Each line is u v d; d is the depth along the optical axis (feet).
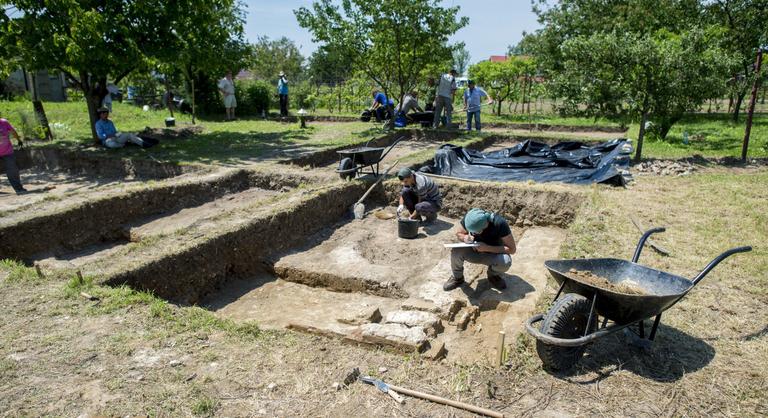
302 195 28.02
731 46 74.59
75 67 37.22
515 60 85.46
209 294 20.95
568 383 11.49
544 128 64.39
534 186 29.71
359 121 68.13
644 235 15.05
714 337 13.44
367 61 58.54
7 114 52.37
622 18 76.23
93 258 23.25
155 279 18.72
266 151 42.01
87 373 11.59
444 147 40.73
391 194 32.27
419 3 53.57
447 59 59.06
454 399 10.84
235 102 71.10
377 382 11.33
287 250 24.88
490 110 99.71
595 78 40.06
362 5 54.60
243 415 10.20
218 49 45.93
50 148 41.24
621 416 10.35
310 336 13.67
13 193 32.76
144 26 39.83
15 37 35.86
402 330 14.35
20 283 16.72
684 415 10.39
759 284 16.53
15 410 10.27
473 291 19.83
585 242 20.39
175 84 73.87
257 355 12.48
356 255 23.54
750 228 22.27
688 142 50.03
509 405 10.67
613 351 12.84
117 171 38.17
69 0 33.37
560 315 11.69
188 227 22.71
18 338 13.16
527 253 24.08
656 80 37.86
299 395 10.90
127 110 67.46
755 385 11.37
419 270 22.15
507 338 16.14
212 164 35.99
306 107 97.60
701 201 26.68
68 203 24.99
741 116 79.56
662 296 11.26
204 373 11.64
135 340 13.09
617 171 31.09
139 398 10.69
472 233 18.13
